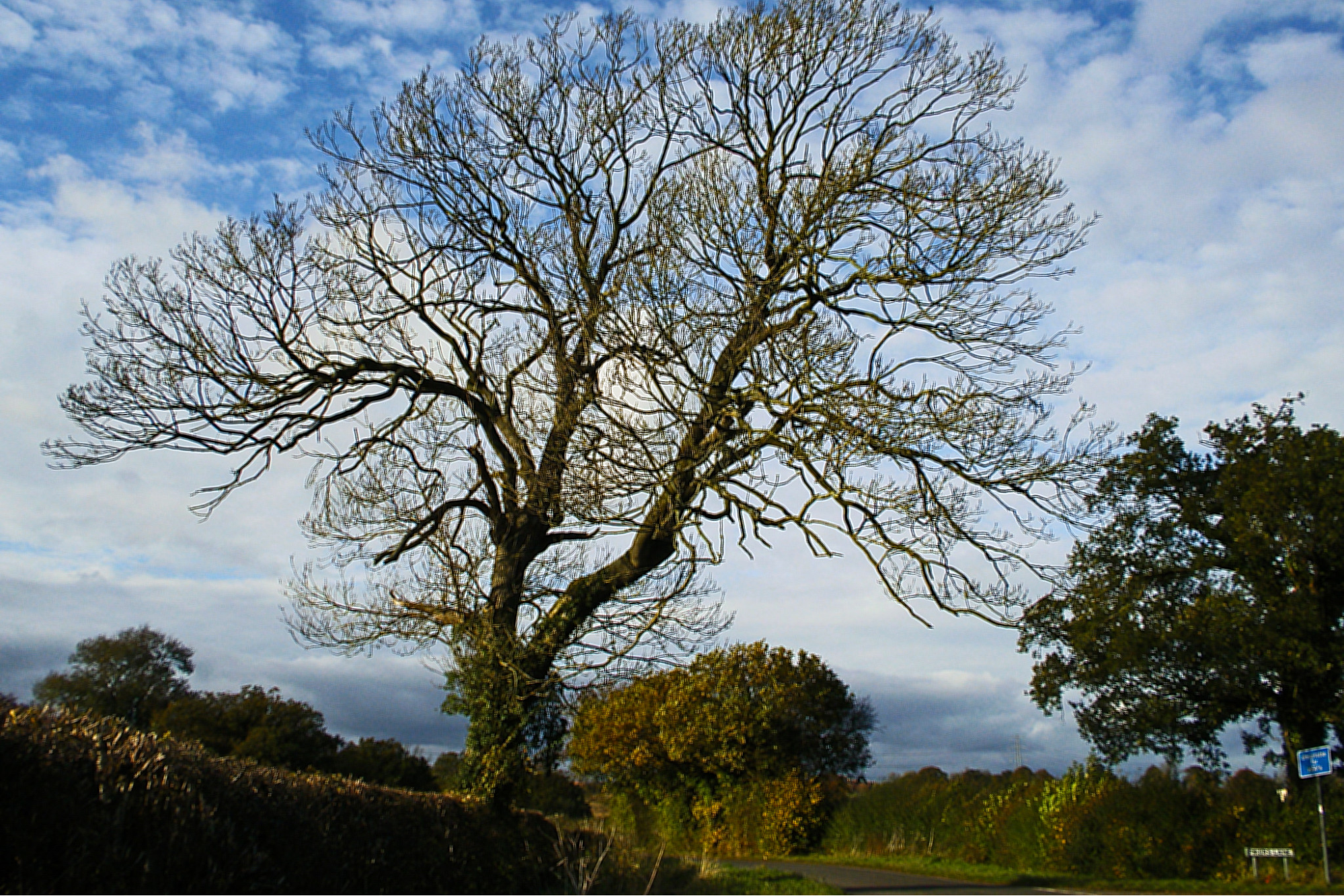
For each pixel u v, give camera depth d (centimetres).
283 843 645
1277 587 1856
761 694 3044
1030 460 1168
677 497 1162
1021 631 1202
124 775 504
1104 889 1703
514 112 1478
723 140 1498
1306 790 1819
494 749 1312
